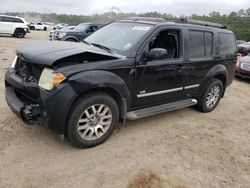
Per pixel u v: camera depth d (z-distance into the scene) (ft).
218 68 18.92
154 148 13.64
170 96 16.31
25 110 11.60
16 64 13.69
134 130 15.40
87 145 12.78
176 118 18.02
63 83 11.26
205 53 17.98
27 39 74.43
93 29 50.49
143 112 14.89
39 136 13.50
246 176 12.10
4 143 12.61
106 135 13.39
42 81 11.43
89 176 10.98
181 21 17.48
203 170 12.19
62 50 12.34
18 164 11.24
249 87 30.94
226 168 12.55
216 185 11.27
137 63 13.65
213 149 14.21
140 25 15.52
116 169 11.60
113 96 13.44
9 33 76.28
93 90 12.43
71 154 12.32
